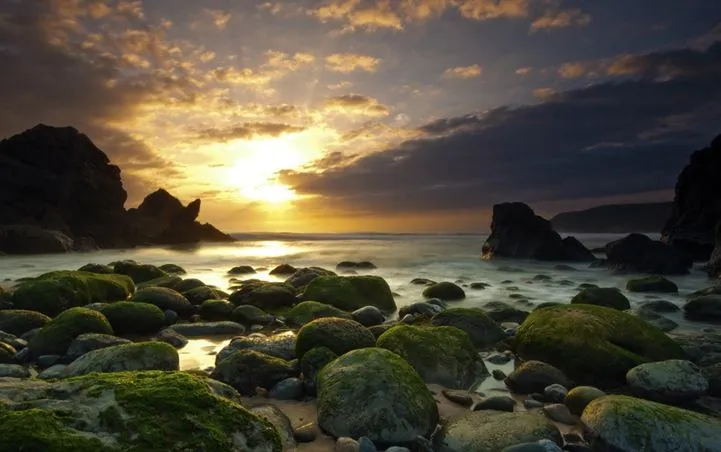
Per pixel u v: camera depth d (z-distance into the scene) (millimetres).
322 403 5859
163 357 7422
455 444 5145
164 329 11148
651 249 27375
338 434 5465
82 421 3635
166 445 3555
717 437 4980
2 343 9008
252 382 7062
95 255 45594
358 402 5648
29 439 3328
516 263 34125
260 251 51969
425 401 5859
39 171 54406
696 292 17891
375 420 5445
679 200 41438
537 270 29250
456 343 8273
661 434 5004
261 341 8984
